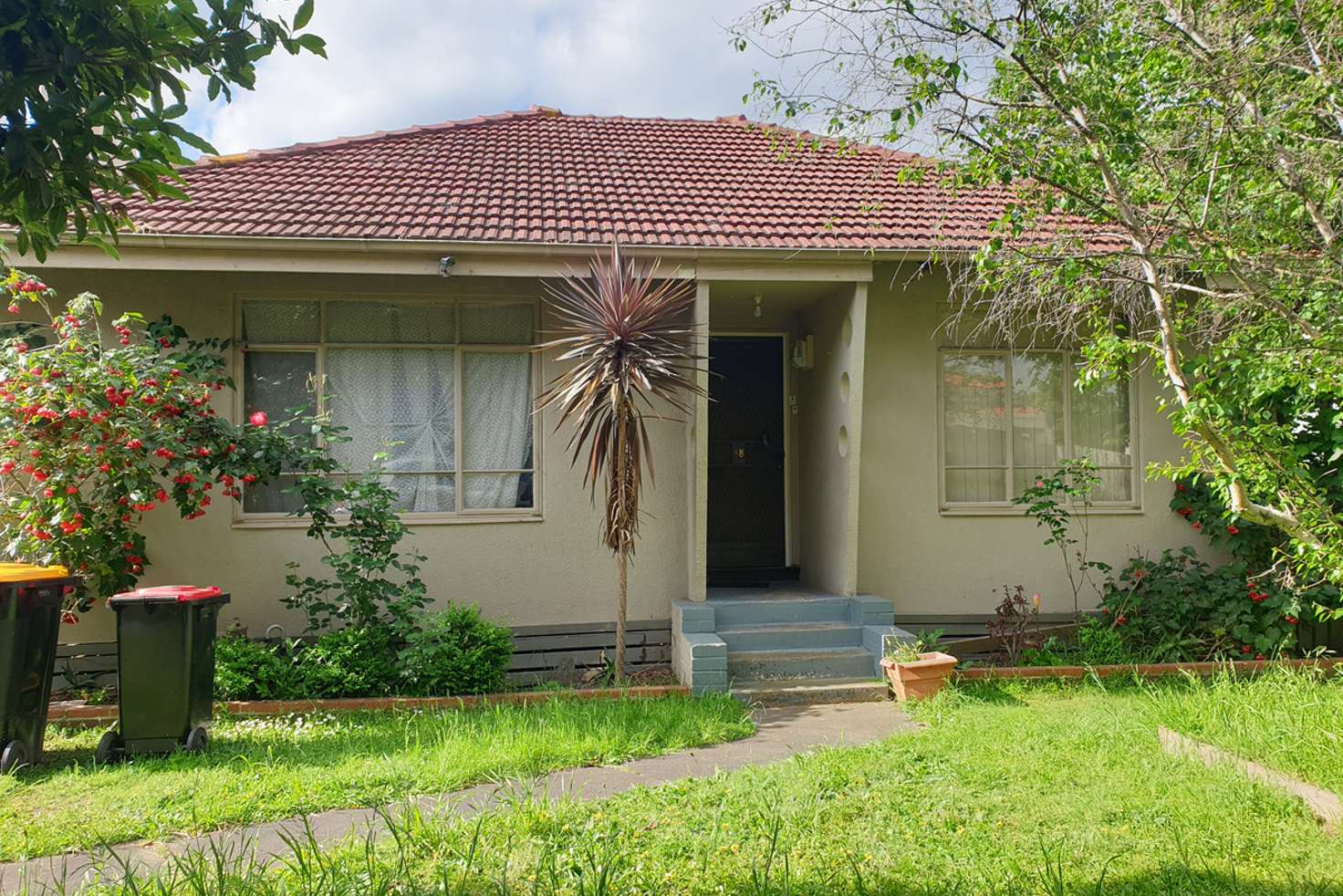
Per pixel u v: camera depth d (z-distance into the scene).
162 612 5.72
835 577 8.82
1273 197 6.08
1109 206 5.84
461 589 8.42
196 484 7.12
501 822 4.27
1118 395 9.56
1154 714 5.93
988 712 6.59
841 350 8.59
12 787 5.08
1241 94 5.66
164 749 5.70
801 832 4.25
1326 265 5.70
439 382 8.66
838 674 7.89
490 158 10.70
